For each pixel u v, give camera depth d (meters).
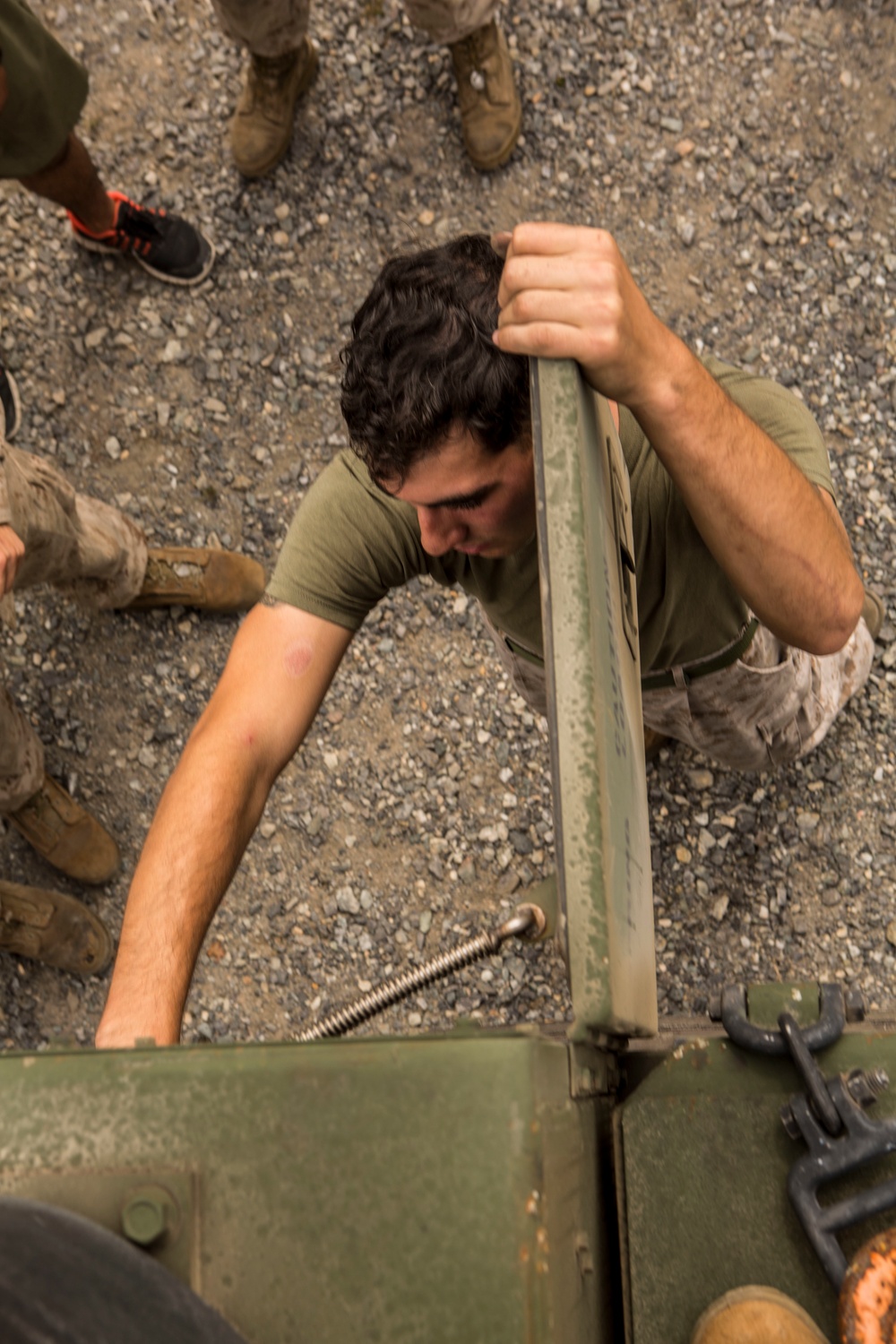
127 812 2.81
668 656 1.71
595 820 0.76
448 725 2.74
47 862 2.80
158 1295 0.57
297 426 2.95
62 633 2.89
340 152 3.06
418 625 2.79
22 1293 0.52
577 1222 0.78
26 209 3.12
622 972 0.82
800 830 2.56
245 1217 0.64
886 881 2.51
